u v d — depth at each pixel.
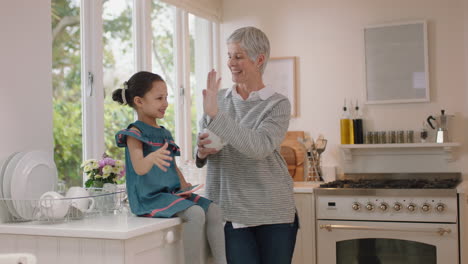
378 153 3.88
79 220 1.96
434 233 3.13
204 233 2.12
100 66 2.84
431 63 3.82
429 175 3.79
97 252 1.76
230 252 2.12
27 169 2.01
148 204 1.98
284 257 2.12
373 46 3.91
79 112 2.73
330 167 3.93
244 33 2.13
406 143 3.73
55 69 2.57
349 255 3.29
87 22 2.79
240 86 2.23
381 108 3.91
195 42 3.97
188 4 3.67
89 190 2.19
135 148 1.94
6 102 2.09
